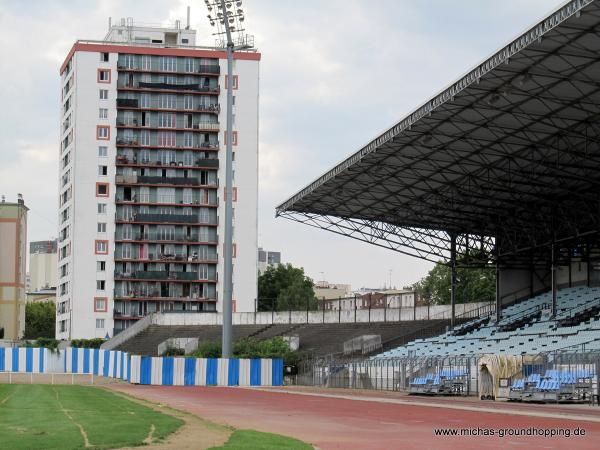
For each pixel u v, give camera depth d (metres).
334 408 40.00
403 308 93.00
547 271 81.25
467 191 67.38
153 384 68.38
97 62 132.50
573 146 53.34
